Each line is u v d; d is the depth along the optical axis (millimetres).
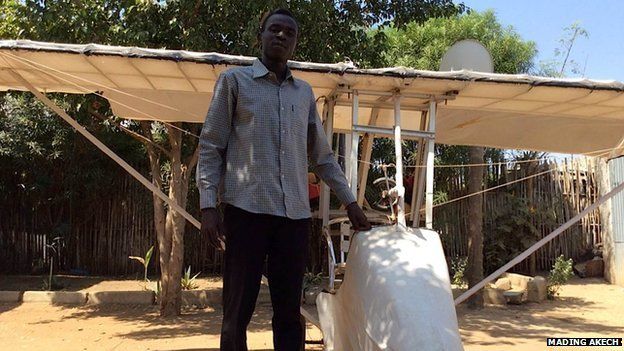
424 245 3375
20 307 9547
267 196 2814
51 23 7605
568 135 6301
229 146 2898
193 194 12672
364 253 3342
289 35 2996
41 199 12891
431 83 4262
